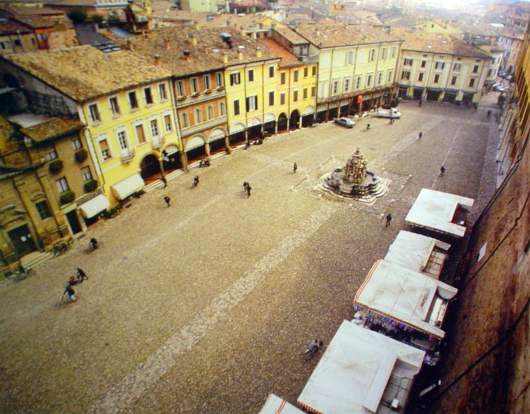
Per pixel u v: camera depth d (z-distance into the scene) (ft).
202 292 91.50
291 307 86.48
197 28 171.83
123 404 67.15
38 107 117.08
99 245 110.93
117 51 136.98
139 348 77.46
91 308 87.76
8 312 87.61
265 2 452.76
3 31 176.96
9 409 66.80
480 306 65.62
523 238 59.41
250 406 66.33
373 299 75.31
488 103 248.52
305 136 191.72
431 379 68.90
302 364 73.41
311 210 125.59
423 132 195.21
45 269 101.50
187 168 154.81
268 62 167.94
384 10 606.14
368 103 231.30
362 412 56.08
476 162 156.76
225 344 77.87
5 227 96.22
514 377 40.93
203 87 149.18
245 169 155.74
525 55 153.69
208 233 114.32
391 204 127.95
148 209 128.57
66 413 65.92
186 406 66.54
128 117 124.36
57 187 106.42
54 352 77.10
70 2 256.11
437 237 109.81
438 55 241.35
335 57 195.62
